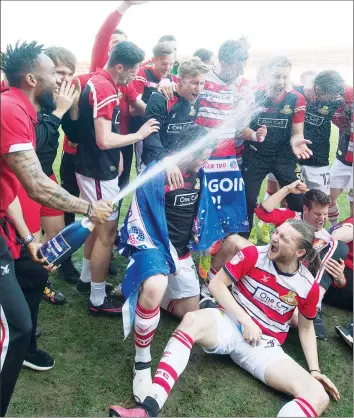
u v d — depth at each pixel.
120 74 2.13
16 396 1.85
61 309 2.44
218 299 2.04
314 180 2.70
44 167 2.11
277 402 1.90
